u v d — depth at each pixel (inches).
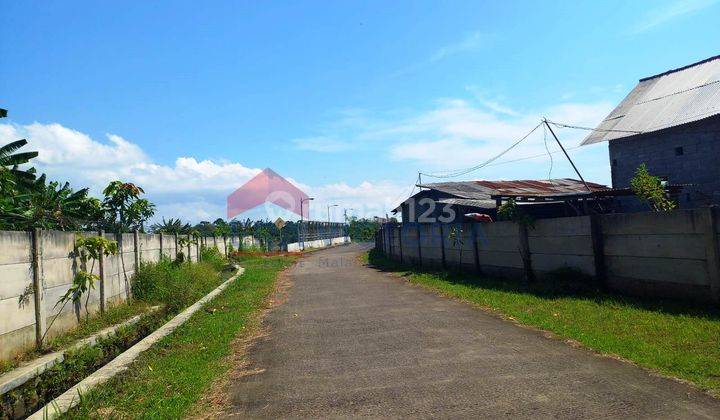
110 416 176.7
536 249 453.4
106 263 418.9
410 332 291.3
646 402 159.9
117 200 492.1
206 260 871.1
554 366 205.0
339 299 462.6
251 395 193.5
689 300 299.4
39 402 228.1
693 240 295.6
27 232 293.4
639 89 728.3
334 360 238.2
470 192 771.4
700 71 658.8
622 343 231.1
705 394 164.4
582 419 149.3
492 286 464.4
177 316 400.2
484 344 250.5
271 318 377.7
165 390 203.9
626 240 348.2
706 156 553.6
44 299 308.0
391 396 179.9
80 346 302.8
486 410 160.4
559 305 340.2
